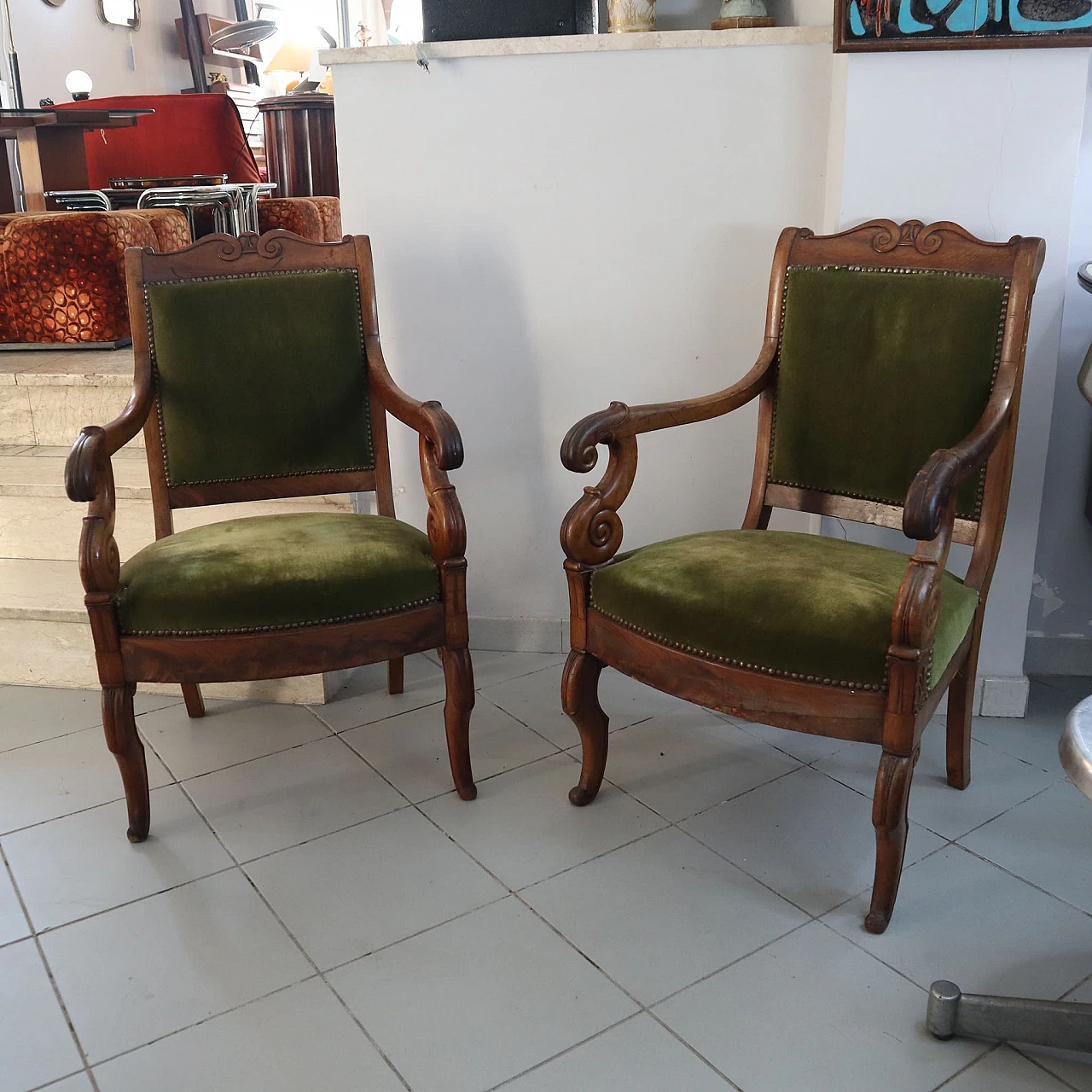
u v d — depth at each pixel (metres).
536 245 2.20
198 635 1.58
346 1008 1.37
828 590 1.45
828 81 2.03
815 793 1.85
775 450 1.89
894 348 1.73
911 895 1.58
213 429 1.89
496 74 2.11
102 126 4.36
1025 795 1.83
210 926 1.53
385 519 1.88
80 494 1.53
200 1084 1.25
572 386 2.28
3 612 2.22
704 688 1.49
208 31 7.08
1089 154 2.01
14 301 3.02
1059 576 2.25
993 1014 1.27
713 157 2.10
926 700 1.41
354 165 2.20
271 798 1.85
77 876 1.64
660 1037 1.31
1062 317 2.02
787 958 1.45
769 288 1.97
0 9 5.29
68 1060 1.29
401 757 1.98
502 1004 1.37
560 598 2.43
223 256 1.90
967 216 1.91
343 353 1.94
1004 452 1.63
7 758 1.99
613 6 2.16
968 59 1.83
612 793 1.85
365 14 8.05
